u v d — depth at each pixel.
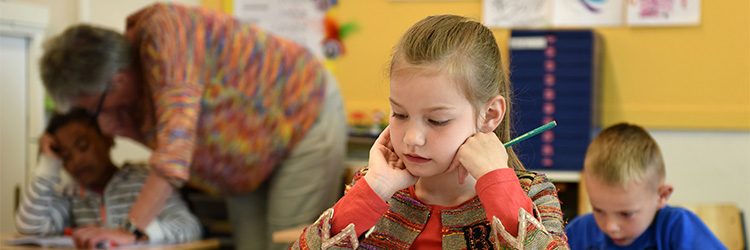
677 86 3.02
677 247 1.75
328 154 2.78
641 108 3.04
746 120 2.96
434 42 1.01
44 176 2.86
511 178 1.03
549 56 2.90
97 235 2.37
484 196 1.03
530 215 1.01
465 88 1.01
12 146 3.36
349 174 3.08
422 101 1.00
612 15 3.06
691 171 3.02
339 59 3.33
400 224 1.10
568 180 2.87
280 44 2.69
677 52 3.01
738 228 2.41
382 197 1.06
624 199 1.76
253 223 2.96
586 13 3.08
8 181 3.36
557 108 2.89
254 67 2.59
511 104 1.29
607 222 1.81
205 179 2.69
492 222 1.01
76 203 2.91
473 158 1.04
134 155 3.64
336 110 2.86
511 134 1.29
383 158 1.11
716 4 2.98
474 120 1.05
